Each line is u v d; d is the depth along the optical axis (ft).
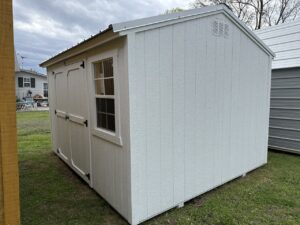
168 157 9.37
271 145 19.67
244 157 13.52
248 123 13.57
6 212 4.25
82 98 11.99
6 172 4.20
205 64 10.52
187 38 9.59
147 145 8.64
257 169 14.80
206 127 10.91
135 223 8.50
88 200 10.69
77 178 13.41
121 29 7.44
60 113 15.55
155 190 9.04
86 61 11.10
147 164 8.70
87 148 11.93
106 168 10.11
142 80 8.23
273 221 8.81
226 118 11.99
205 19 10.27
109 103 9.65
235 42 12.00
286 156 17.81
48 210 9.84
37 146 21.01
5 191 4.22
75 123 13.29
